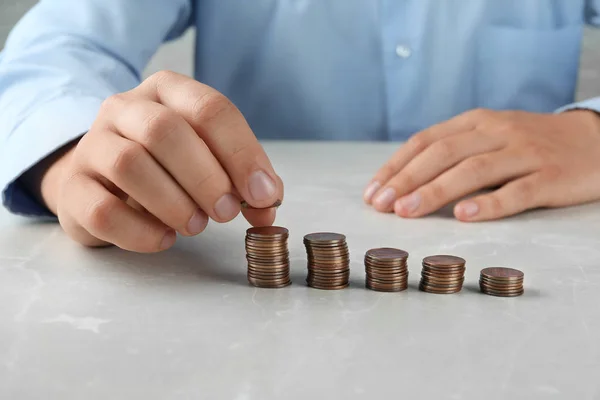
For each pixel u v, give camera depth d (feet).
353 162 5.64
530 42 7.39
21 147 3.61
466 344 2.17
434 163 4.13
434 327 2.31
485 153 4.25
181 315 2.41
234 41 7.44
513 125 4.54
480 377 1.93
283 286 2.77
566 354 2.10
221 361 2.02
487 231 3.70
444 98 7.38
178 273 2.93
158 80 3.10
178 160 2.73
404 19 7.20
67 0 5.60
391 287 2.72
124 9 5.73
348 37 7.27
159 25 6.32
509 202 3.95
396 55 7.25
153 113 2.78
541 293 2.71
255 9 7.31
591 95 9.78
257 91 7.54
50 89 4.13
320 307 2.52
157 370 1.96
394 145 6.59
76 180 2.97
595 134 4.71
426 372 1.96
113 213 2.84
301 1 7.20
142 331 2.26
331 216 3.95
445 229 3.72
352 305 2.54
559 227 3.80
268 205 2.84
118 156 2.74
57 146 3.56
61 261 3.06
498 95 7.49
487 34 7.33
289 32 7.29
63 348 2.11
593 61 9.65
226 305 2.53
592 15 7.91
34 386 1.86
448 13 7.20
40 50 4.79
